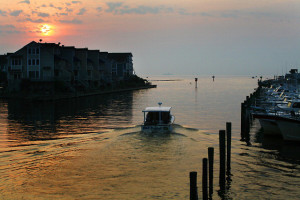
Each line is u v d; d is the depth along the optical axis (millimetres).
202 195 21547
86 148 32000
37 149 31688
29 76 87875
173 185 23469
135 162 28016
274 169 26609
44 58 87375
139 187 23172
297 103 45969
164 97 92688
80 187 23219
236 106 68812
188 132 39500
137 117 52344
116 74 140375
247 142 35281
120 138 36031
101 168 26625
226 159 28297
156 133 38375
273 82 149250
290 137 35750
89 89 98875
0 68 114312
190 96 96875
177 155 29938
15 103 70812
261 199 21578
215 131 40625
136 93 108500
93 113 56812
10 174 25328
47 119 49938
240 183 23922
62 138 36312
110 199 21484
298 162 28281
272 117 37031
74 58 101562
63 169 26375
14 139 35844
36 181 24125
